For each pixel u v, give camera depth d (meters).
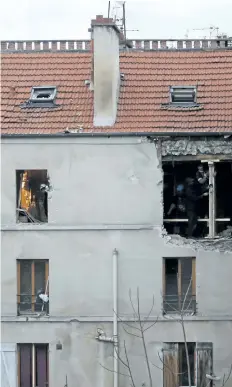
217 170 35.78
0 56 37.59
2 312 33.88
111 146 33.75
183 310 32.16
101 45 34.28
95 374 33.69
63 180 33.88
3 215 33.97
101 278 33.75
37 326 33.81
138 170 33.72
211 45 39.06
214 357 33.34
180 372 33.62
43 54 37.69
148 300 33.59
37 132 33.75
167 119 34.06
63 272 33.84
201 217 35.75
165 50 37.44
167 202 35.75
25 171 34.34
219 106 34.50
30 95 35.66
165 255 33.59
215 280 33.50
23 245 33.91
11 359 33.84
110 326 33.62
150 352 33.53
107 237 33.72
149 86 35.69
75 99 35.38
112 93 34.16
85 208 33.81
